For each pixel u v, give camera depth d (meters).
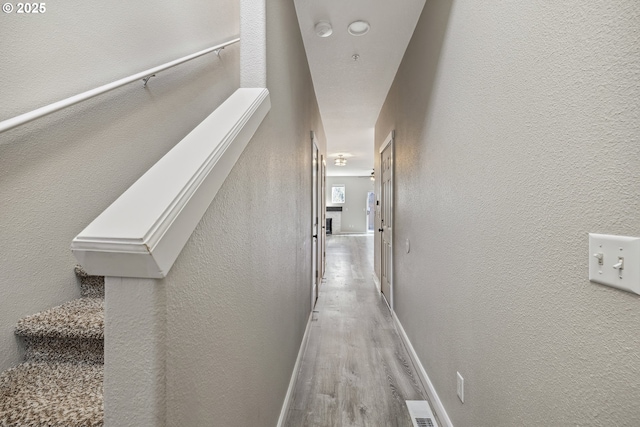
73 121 1.21
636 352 0.56
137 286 0.53
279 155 1.56
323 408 1.83
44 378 0.96
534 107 0.85
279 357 1.61
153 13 1.61
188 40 1.88
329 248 9.08
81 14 1.24
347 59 2.75
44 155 1.12
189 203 0.63
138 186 0.64
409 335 2.50
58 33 1.16
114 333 0.54
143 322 0.53
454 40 1.45
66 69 1.18
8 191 1.02
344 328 3.06
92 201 1.29
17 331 1.03
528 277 0.89
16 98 1.03
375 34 2.35
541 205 0.83
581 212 0.68
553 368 0.79
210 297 0.75
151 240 0.51
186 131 1.87
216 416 0.79
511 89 0.97
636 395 0.56
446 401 1.61
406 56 2.54
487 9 1.12
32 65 1.07
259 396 1.21
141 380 0.53
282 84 1.63
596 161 0.64
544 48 0.80
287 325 1.85
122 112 1.42
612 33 0.59
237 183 0.94
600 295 0.64
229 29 2.39
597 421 0.65
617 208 0.59
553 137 0.77
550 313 0.80
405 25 2.23
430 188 1.86
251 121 1.02
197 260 0.68
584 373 0.68
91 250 0.52
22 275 1.06
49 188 1.14
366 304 3.82
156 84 1.62
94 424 0.75
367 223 13.29
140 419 0.53
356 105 3.97
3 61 1.00
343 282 5.00
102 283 1.26
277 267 1.54
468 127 1.30
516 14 0.93
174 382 0.58
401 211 2.81
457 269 1.44
